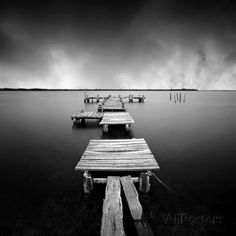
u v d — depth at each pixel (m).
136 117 18.73
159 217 4.20
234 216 4.21
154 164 5.08
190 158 7.64
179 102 40.25
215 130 12.75
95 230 3.88
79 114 15.70
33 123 15.66
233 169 6.60
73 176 6.16
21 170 6.66
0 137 11.24
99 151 6.03
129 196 4.04
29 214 4.36
